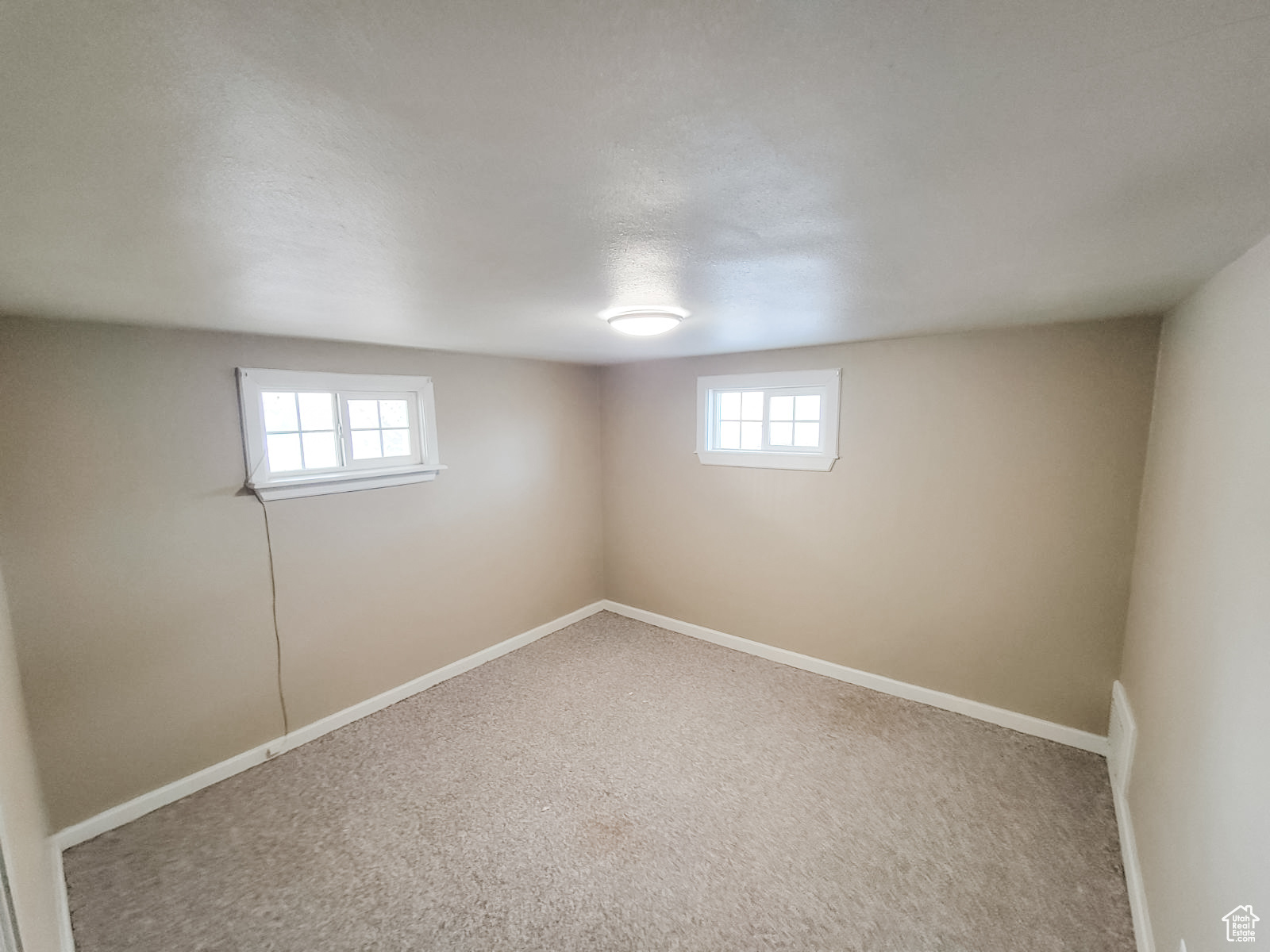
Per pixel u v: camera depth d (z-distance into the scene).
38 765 1.97
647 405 4.03
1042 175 0.87
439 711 3.01
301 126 0.68
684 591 4.02
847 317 2.22
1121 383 2.36
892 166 0.83
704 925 1.72
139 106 0.61
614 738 2.73
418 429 3.19
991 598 2.77
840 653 3.31
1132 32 0.51
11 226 1.01
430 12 0.48
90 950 1.65
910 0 0.47
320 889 1.86
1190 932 1.27
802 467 3.31
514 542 3.76
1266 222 1.08
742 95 0.63
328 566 2.80
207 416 2.36
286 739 2.66
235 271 1.38
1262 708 1.03
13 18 0.45
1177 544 1.74
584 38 0.52
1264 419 1.15
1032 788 2.31
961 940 1.66
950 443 2.80
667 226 1.08
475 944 1.66
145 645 2.23
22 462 1.94
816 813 2.19
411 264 1.33
